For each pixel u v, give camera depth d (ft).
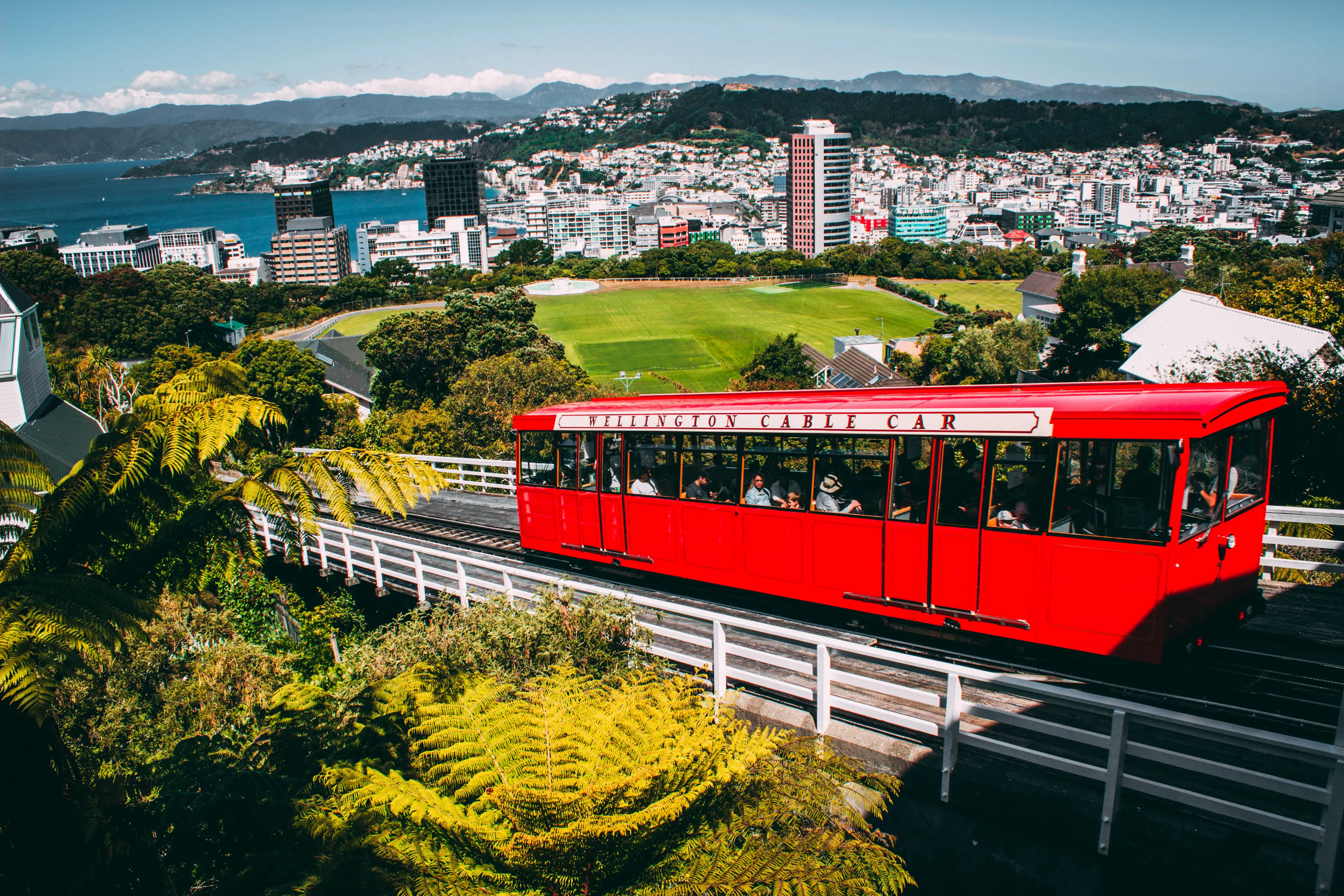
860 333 479.82
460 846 21.49
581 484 57.16
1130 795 26.91
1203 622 35.32
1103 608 35.04
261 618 68.95
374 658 43.70
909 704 35.76
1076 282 319.47
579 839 19.74
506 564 64.08
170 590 30.01
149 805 26.40
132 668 48.08
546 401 179.83
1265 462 37.58
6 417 123.95
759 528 46.57
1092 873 26.30
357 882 19.97
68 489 25.32
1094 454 34.88
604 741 23.52
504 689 27.86
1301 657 37.42
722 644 35.37
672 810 20.47
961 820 28.81
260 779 26.78
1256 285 218.18
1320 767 29.09
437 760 25.44
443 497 101.19
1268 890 23.41
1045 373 310.86
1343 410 65.21
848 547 42.65
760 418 45.73
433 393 250.98
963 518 38.63
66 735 43.55
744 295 605.73
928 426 39.19
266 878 22.44
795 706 36.42
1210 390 35.88
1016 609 37.42
